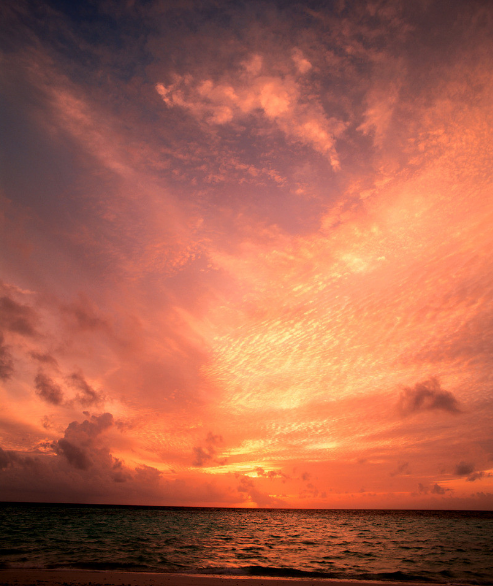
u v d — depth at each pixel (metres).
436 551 37.81
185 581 21.62
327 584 21.80
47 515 94.62
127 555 31.58
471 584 22.28
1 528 55.41
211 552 35.09
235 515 141.75
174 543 42.19
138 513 127.06
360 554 35.25
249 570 25.84
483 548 40.53
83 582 20.38
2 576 21.53
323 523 93.50
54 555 30.62
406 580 23.27
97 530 56.91
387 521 105.81
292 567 27.47
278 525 82.38
